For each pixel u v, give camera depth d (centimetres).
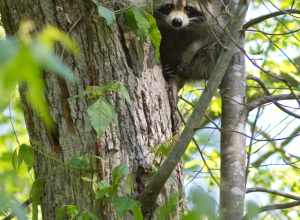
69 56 635
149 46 675
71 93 632
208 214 366
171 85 709
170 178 647
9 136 1207
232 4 889
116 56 646
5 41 243
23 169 830
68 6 645
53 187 634
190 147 1186
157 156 637
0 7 677
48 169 641
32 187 634
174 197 591
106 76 638
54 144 642
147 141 643
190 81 1089
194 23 1014
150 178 609
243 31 782
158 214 599
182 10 1024
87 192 613
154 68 679
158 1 1039
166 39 1012
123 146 628
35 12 648
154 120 657
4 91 248
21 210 318
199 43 1015
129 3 657
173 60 1006
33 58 236
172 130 689
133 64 656
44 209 643
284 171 1223
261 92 1207
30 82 245
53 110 636
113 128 627
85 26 643
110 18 594
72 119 630
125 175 588
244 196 717
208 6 1016
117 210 558
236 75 836
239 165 752
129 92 645
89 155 617
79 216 568
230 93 818
